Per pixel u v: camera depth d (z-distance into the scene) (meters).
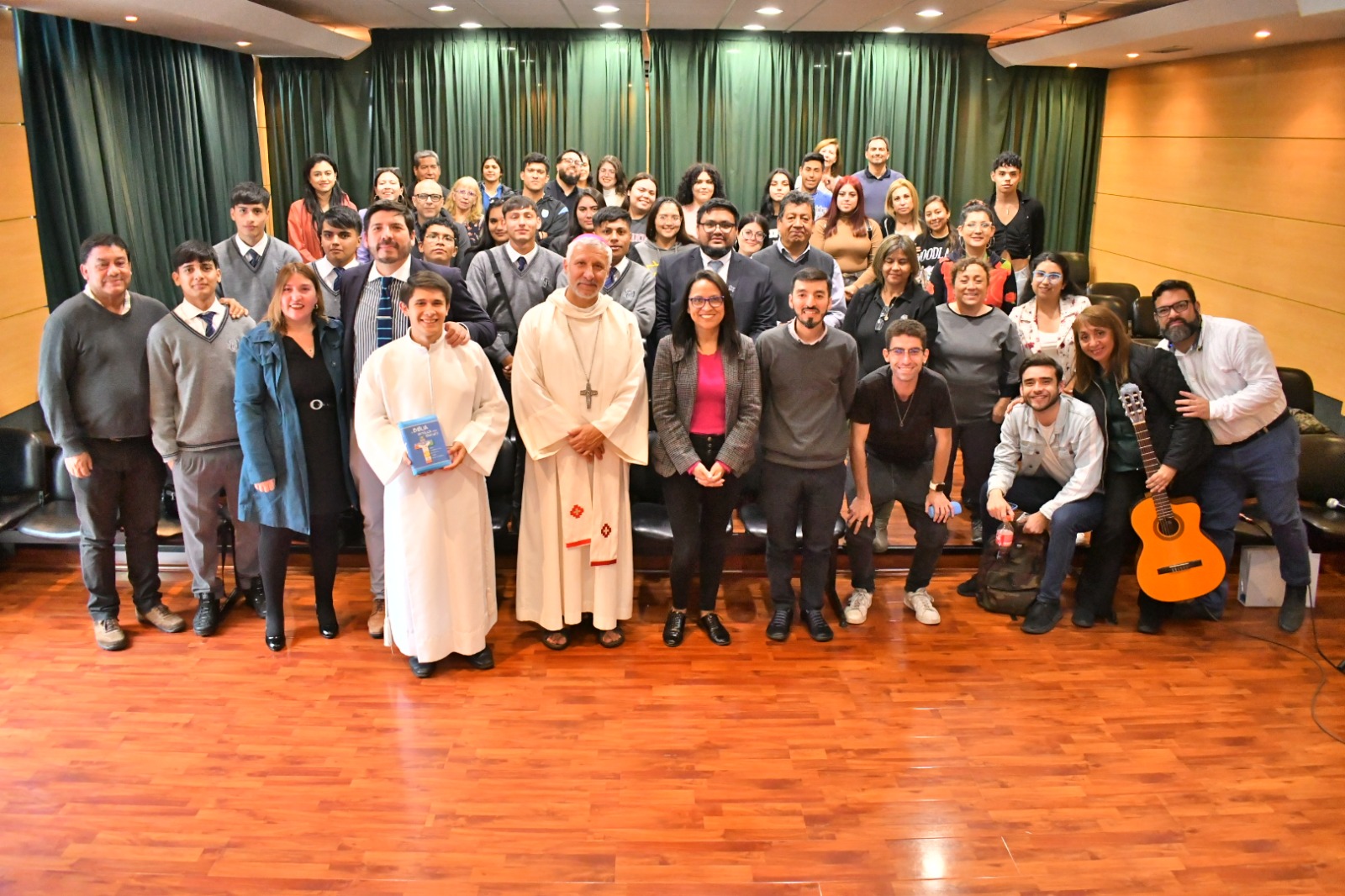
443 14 7.36
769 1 6.61
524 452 4.06
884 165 7.08
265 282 4.64
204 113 7.40
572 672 3.71
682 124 8.73
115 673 3.65
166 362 3.71
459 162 8.69
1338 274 5.72
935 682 3.66
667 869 2.67
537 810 2.91
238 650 3.85
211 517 3.89
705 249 4.39
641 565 4.59
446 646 3.65
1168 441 3.96
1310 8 4.73
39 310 5.25
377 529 3.86
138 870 2.65
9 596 4.29
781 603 3.98
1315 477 4.57
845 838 2.80
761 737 3.29
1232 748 3.25
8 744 3.20
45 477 4.48
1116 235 8.72
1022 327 4.58
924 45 8.62
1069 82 8.80
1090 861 2.72
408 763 3.13
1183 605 4.19
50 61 5.53
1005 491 4.16
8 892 2.57
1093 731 3.34
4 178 4.95
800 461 3.79
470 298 3.97
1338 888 2.63
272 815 2.87
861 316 4.47
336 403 3.73
